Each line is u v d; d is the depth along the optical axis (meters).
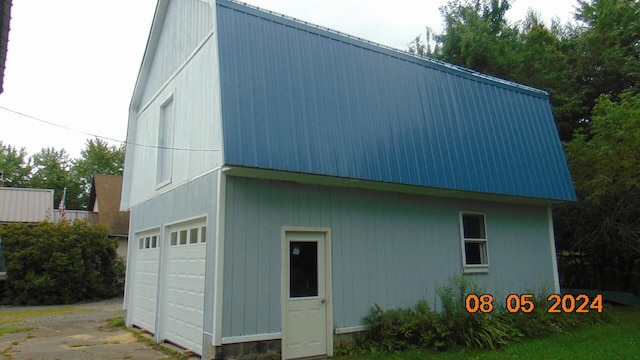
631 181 12.63
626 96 13.14
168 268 10.05
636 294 16.53
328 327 8.30
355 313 8.70
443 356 7.95
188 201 9.10
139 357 8.11
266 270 7.80
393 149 9.21
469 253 10.91
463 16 23.16
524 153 11.52
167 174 10.86
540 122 12.42
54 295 18.22
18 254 17.64
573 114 18.28
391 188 9.54
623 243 14.55
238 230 7.64
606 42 18.30
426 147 9.76
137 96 13.40
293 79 8.45
